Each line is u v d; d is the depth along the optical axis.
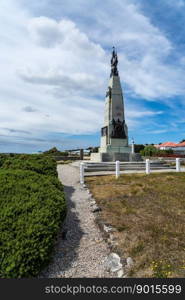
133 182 9.92
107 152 19.25
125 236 4.88
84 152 34.25
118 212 6.33
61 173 14.09
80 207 7.10
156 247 4.34
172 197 7.36
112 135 19.72
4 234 3.51
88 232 5.38
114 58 20.89
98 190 8.94
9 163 8.09
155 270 3.67
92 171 14.48
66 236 5.09
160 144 59.50
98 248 4.62
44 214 4.13
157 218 5.72
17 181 5.15
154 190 8.29
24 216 3.96
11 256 3.29
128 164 15.59
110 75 21.28
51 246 3.85
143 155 33.38
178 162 13.11
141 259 4.00
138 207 6.61
